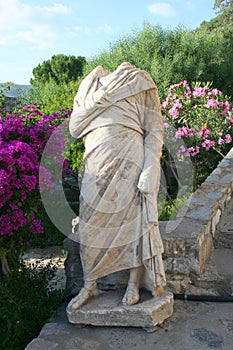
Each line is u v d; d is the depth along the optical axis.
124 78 3.00
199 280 3.55
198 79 9.96
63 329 2.98
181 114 7.11
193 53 10.29
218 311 3.22
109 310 2.90
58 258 5.36
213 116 6.96
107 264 3.00
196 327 2.98
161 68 9.40
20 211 3.39
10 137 3.84
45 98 11.34
